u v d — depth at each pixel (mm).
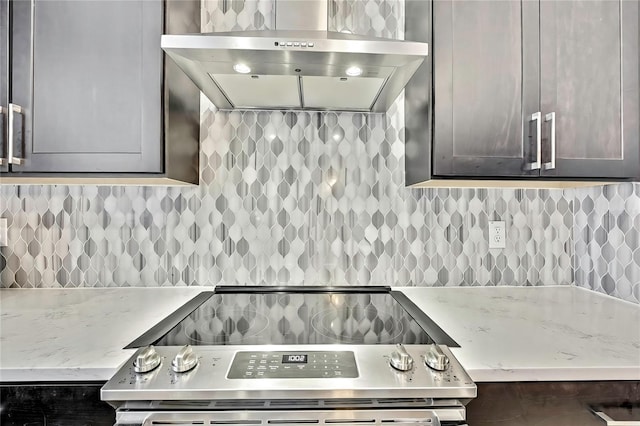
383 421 725
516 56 1146
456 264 1455
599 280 1351
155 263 1412
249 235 1426
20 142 1085
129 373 725
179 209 1414
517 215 1443
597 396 781
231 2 1430
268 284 1426
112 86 1099
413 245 1446
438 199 1450
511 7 1146
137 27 1103
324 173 1435
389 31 1454
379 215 1443
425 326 987
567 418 777
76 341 875
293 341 892
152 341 875
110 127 1100
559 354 820
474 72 1135
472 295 1332
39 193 1384
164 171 1114
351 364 769
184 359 737
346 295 1341
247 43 938
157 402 708
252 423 716
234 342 883
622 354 820
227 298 1290
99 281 1403
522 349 845
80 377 752
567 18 1156
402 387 694
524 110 1146
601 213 1338
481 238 1458
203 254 1420
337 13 1437
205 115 1420
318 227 1433
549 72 1150
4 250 1389
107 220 1400
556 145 1148
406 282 1445
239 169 1422
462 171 1135
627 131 1164
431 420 724
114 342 870
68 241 1393
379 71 1065
